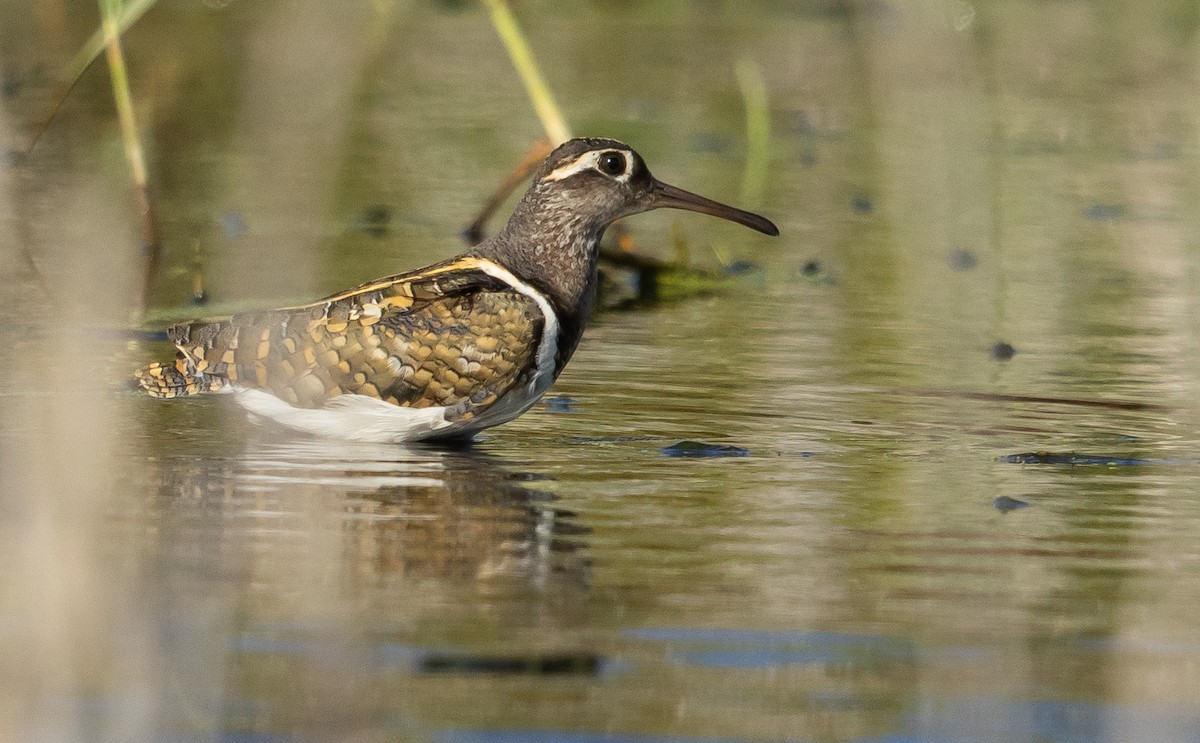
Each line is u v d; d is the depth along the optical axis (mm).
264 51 36625
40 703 8648
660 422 14938
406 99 33500
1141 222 25266
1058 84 37000
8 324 17891
